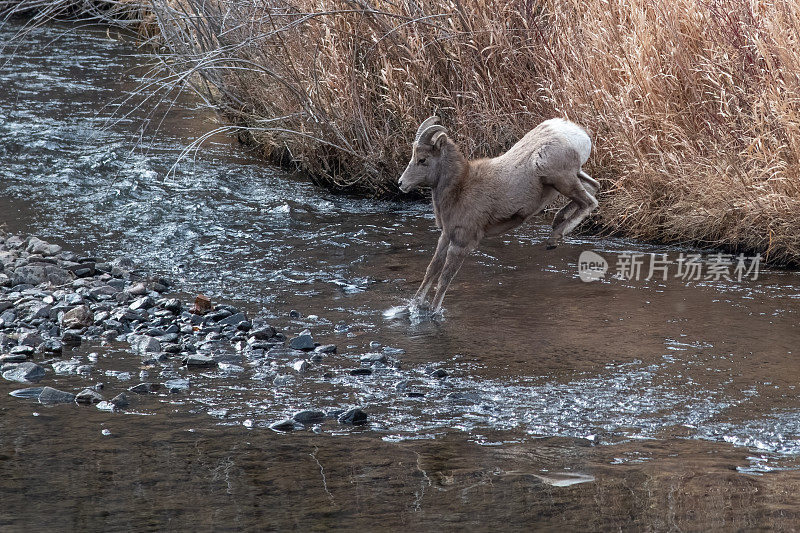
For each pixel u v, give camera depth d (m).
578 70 28.30
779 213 23.70
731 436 14.05
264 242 26.30
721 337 18.83
